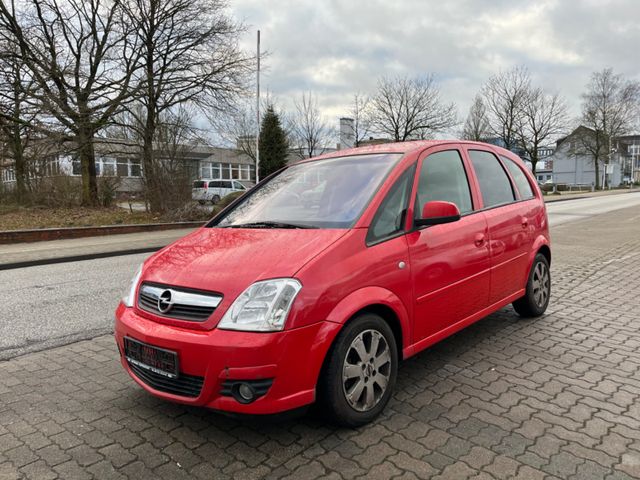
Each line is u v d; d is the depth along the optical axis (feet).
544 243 16.51
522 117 170.91
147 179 62.23
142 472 8.30
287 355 8.32
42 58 58.59
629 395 10.93
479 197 13.71
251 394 8.25
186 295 8.98
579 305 18.53
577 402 10.61
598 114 209.46
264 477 8.09
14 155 68.80
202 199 66.90
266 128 148.25
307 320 8.51
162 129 62.23
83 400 11.16
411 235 10.82
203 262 9.67
